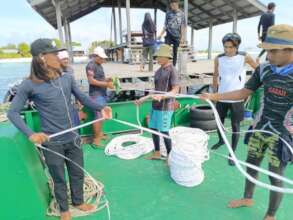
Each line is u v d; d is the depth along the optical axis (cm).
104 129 490
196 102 549
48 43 202
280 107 200
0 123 261
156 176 343
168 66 332
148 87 605
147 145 425
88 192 298
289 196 288
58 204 255
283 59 187
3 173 212
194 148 304
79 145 250
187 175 311
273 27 185
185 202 285
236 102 351
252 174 248
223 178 334
